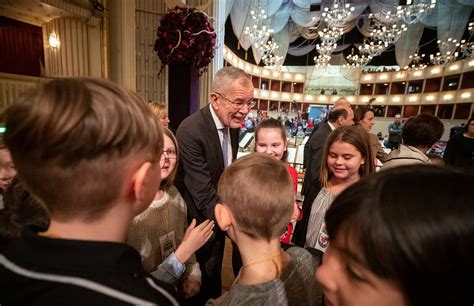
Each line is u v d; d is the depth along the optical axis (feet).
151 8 10.57
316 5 28.50
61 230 1.11
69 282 0.94
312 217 3.75
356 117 9.86
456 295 0.80
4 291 0.98
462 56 39.73
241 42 26.43
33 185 1.05
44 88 0.99
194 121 4.09
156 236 3.01
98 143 0.95
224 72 3.97
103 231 1.13
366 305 0.97
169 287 1.27
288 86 61.67
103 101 0.99
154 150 1.21
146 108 1.20
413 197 0.82
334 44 32.09
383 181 0.92
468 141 8.46
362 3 25.75
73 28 11.11
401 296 0.89
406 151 4.80
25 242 1.05
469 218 0.77
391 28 27.20
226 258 6.89
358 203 0.92
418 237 0.77
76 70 11.47
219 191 2.06
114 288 0.98
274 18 29.86
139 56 10.73
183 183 4.23
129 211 1.22
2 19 13.74
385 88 53.21
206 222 3.01
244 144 15.84
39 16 12.45
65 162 0.95
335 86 58.54
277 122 4.30
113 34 10.23
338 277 1.03
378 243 0.83
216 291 4.54
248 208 1.78
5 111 0.98
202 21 6.89
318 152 6.83
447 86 42.96
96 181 1.02
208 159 4.09
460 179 0.85
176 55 6.91
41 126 0.91
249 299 1.65
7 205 1.95
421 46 36.86
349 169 3.59
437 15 27.09
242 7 22.29
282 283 1.74
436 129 4.73
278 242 1.92
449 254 0.75
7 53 14.60
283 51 36.83
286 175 1.95
